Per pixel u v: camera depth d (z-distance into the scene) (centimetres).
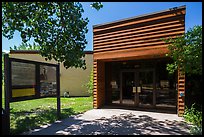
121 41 952
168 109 945
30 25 679
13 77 568
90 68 1747
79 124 669
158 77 989
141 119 751
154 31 859
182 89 789
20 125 624
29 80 635
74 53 758
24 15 629
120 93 1093
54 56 766
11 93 550
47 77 728
